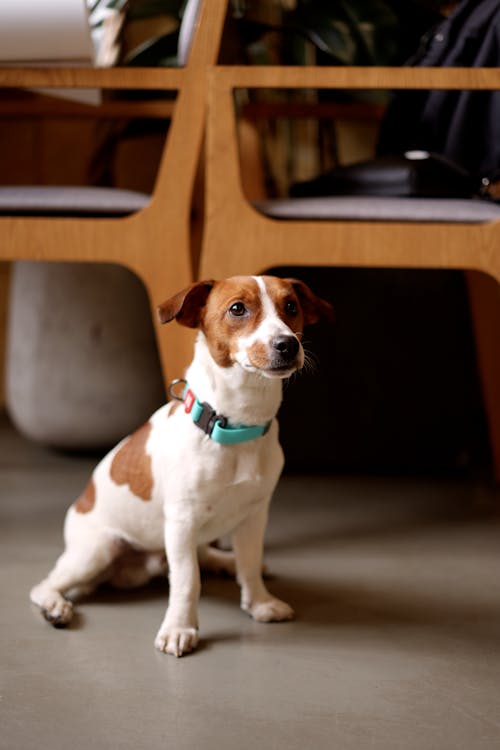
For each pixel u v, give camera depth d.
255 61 2.70
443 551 1.85
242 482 1.38
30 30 1.82
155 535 1.50
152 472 1.44
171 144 1.79
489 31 1.95
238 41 2.64
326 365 2.45
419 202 1.82
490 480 2.45
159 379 2.62
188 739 1.07
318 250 1.79
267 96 2.75
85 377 2.58
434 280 2.41
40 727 1.10
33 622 1.45
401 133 2.27
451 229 1.79
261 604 1.49
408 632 1.42
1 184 3.26
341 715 1.14
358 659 1.32
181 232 1.82
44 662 1.29
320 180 2.06
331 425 2.48
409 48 2.55
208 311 1.36
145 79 1.77
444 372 2.44
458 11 2.07
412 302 2.42
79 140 3.23
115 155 2.97
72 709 1.15
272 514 2.12
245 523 1.48
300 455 2.51
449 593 1.60
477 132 2.04
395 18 2.53
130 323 2.57
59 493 2.29
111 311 2.56
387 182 1.90
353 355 2.44
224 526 1.45
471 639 1.40
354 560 1.79
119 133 2.82
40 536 1.92
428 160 1.92
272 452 1.43
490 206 1.84
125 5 2.50
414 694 1.20
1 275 3.39
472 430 2.49
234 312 1.31
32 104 2.51
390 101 2.28
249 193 2.65
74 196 1.83
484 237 1.79
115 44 2.65
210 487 1.37
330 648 1.36
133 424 2.63
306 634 1.41
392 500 2.25
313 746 1.06
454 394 2.46
